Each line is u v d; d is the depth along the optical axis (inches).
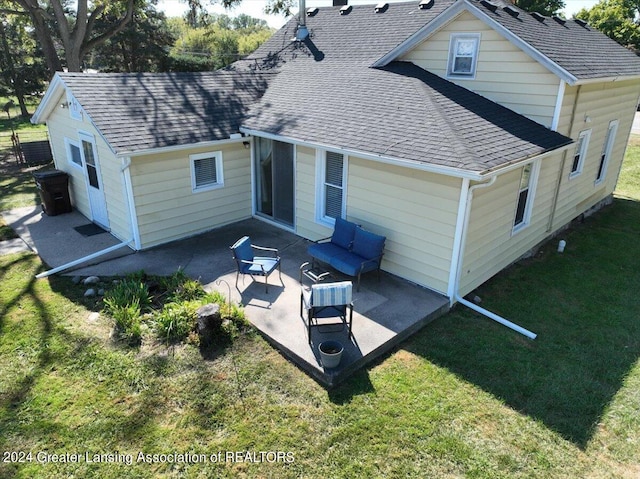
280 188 418.0
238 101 451.8
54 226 436.1
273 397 220.8
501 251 346.3
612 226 473.4
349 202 352.5
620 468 186.4
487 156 278.2
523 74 356.2
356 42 538.3
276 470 183.6
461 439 198.5
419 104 347.3
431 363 247.8
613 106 452.8
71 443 195.5
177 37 1514.5
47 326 273.7
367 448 193.6
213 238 406.9
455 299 305.1
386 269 339.3
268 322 272.7
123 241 397.1
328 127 355.6
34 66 1331.2
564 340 271.7
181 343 258.5
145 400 218.2
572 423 208.8
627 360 254.7
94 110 361.4
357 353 243.4
